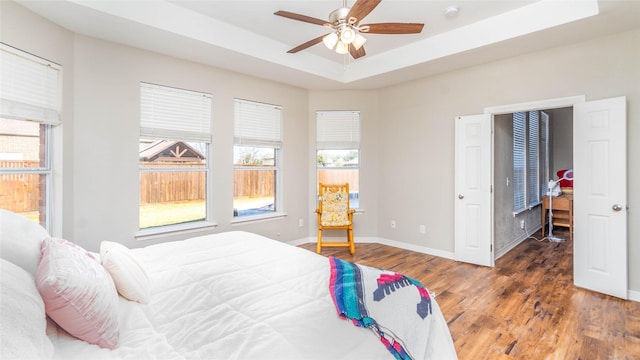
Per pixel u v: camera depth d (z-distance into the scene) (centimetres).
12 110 229
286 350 99
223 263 180
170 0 280
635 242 280
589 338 214
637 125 279
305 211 498
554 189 555
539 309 259
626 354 196
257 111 434
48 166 264
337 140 498
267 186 461
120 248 159
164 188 354
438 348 142
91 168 291
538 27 285
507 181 452
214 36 317
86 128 287
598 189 291
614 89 290
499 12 303
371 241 500
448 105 412
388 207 486
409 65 385
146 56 327
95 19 257
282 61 381
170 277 161
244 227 419
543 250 452
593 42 302
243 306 128
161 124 341
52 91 260
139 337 114
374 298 135
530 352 199
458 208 399
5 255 109
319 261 183
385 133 486
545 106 331
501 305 267
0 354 66
